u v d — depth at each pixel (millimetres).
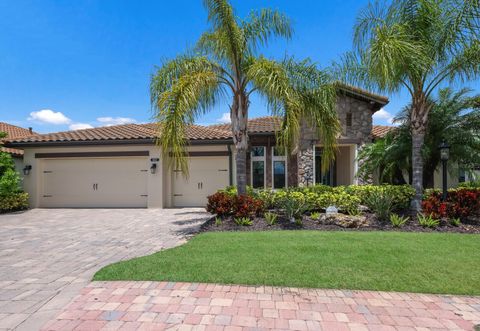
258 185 16312
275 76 8164
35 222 10961
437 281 4625
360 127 15344
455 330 3348
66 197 15977
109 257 6188
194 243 6875
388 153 12367
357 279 4691
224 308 3822
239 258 5688
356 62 9594
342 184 18312
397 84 9352
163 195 15164
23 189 15734
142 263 5480
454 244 6684
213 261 5535
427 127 11469
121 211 13953
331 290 4359
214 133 15953
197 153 15391
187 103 7957
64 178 16016
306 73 9484
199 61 9062
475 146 10930
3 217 12352
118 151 15477
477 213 9477
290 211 9266
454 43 8766
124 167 15773
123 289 4422
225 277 4785
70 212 13805
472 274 4898
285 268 5148
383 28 8391
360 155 13625
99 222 10805
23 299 4129
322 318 3586
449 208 9000
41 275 5098
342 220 8828
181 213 13047
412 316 3645
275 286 4488
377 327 3395
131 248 6930
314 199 10445
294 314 3676
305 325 3430
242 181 9859
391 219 8984
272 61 8633
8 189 13984
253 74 8383
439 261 5480
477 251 6141
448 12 8656
